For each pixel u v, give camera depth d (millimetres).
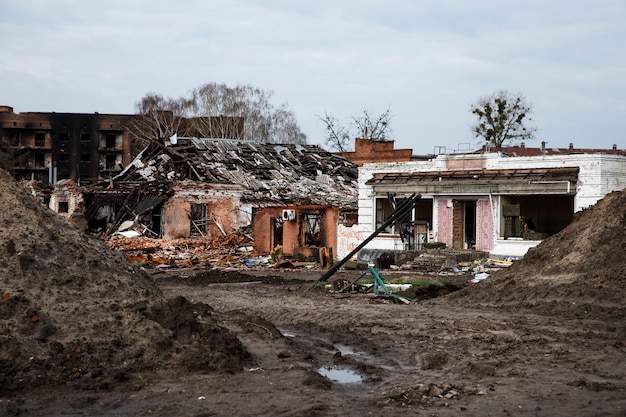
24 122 89562
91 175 91062
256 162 58562
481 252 34469
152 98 85500
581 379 11156
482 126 75312
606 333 15258
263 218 41875
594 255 20328
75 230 14938
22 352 10914
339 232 38656
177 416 9336
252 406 9734
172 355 11844
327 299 22219
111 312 12305
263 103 84062
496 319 17156
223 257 40094
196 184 48469
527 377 11469
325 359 13125
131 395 10211
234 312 18391
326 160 63094
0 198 13984
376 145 65000
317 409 9570
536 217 36938
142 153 57531
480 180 35969
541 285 20172
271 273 32188
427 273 30844
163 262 36750
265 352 13320
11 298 11812
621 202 21594
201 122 80625
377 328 16328
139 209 47875
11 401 9859
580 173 33094
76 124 90688
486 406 9750
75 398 10008
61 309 11961
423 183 38250
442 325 16375
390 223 25062
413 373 11992
